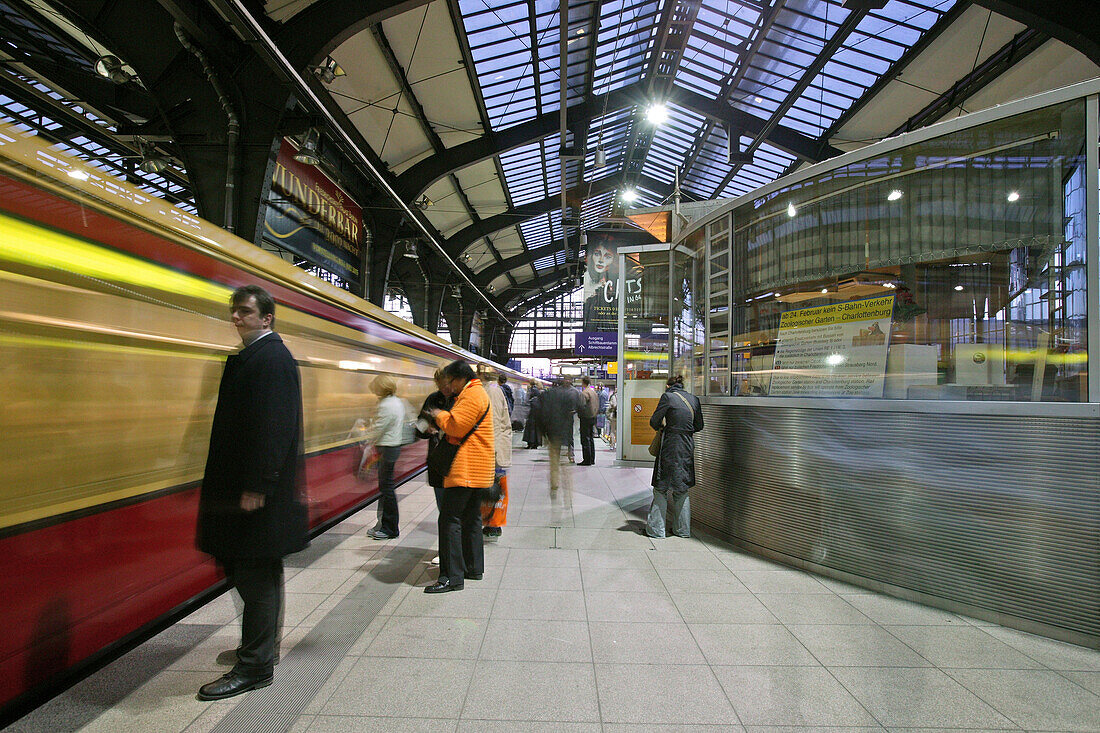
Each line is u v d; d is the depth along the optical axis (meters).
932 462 3.38
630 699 2.31
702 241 6.01
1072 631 2.87
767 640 2.88
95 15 8.88
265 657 2.37
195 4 8.79
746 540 4.54
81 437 2.27
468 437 3.61
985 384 3.37
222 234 3.53
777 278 4.62
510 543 4.75
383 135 15.27
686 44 14.64
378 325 6.82
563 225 32.28
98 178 2.48
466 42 12.62
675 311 7.36
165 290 2.85
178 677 2.43
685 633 2.96
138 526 2.59
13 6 8.62
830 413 3.91
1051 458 2.97
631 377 10.02
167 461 2.81
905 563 3.47
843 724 2.15
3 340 1.95
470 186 21.98
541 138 17.72
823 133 16.06
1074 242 3.05
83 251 2.34
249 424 2.23
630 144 22.84
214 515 2.28
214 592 3.40
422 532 5.08
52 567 2.12
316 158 11.23
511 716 2.18
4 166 2.02
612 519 5.69
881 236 3.88
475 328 41.62
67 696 2.26
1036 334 3.18
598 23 13.42
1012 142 3.32
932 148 3.65
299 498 2.42
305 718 2.15
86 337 2.32
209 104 9.84
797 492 4.10
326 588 3.61
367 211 17.33
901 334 3.73
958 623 3.10
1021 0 8.65
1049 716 2.21
